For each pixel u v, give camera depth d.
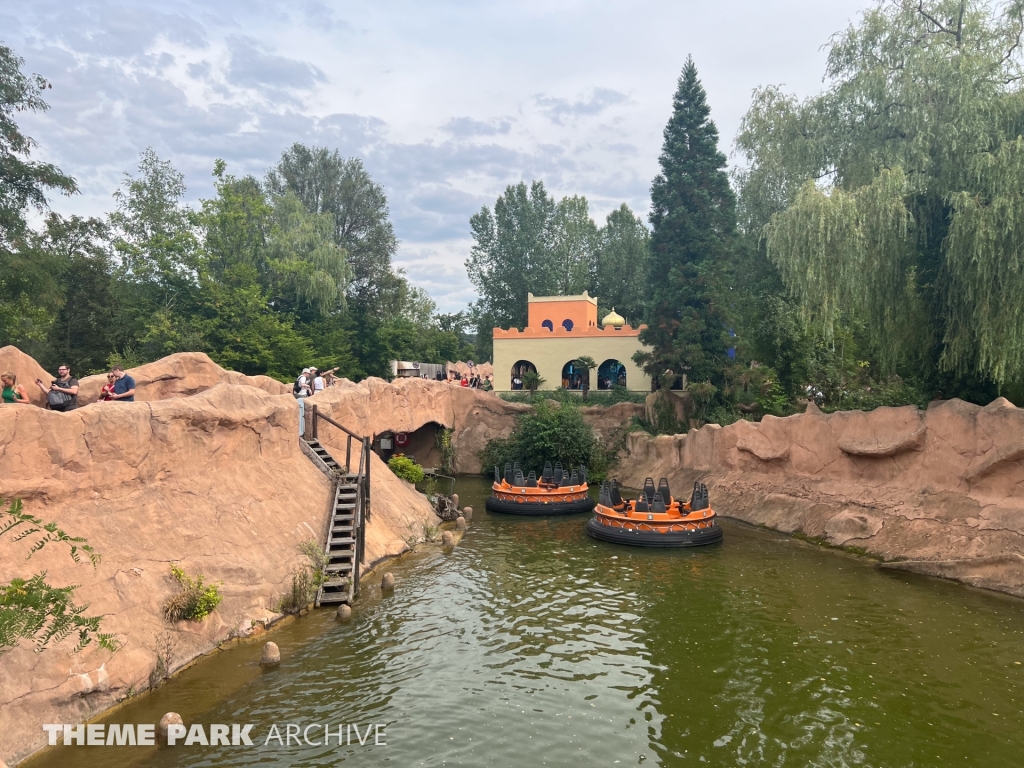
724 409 38.00
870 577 18.47
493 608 16.09
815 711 11.05
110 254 47.72
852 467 23.11
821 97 27.11
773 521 24.70
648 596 17.08
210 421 16.36
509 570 19.58
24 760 8.99
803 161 27.77
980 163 19.31
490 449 41.84
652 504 23.62
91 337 42.00
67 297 41.19
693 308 38.69
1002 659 12.95
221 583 13.88
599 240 75.50
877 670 12.56
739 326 38.09
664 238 40.69
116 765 9.17
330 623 14.76
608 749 9.91
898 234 21.70
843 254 21.81
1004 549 17.05
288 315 51.09
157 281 45.88
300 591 15.30
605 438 41.09
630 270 71.69
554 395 46.28
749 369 37.50
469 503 31.95
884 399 26.83
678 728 10.52
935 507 19.53
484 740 10.09
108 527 12.67
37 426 11.86
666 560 20.72
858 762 9.55
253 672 12.14
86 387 18.75
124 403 14.10
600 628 14.83
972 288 19.53
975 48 22.77
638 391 46.91
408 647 13.55
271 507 17.17
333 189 62.84
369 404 29.64
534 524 26.89
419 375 59.91
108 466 13.24
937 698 11.46
